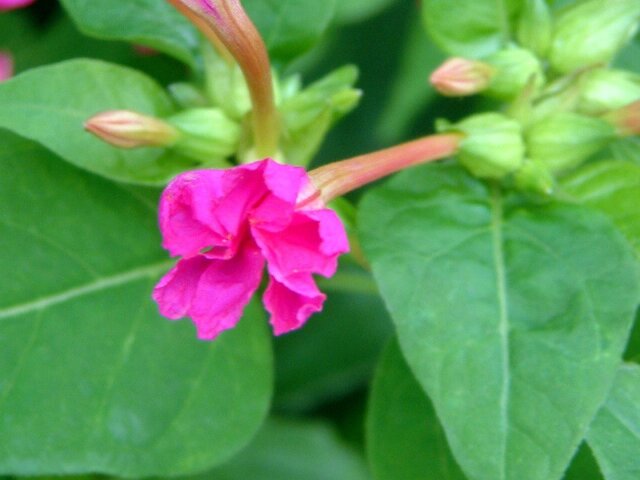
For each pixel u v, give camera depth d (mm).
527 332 128
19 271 146
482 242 136
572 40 147
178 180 113
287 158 141
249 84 130
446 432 122
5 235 146
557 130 140
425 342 127
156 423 147
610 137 139
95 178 150
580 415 121
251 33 124
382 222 137
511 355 126
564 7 153
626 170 143
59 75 140
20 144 146
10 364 142
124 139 134
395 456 149
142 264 152
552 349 126
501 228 138
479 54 155
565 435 120
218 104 143
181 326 151
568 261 134
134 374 148
